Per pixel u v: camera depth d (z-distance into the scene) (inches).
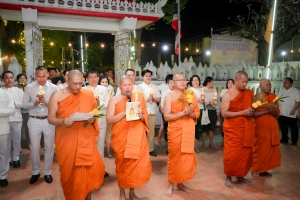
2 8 280.1
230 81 265.3
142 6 329.7
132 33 368.2
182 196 160.7
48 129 175.2
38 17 312.2
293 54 690.2
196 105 161.3
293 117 275.1
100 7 313.1
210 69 343.3
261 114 182.9
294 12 491.8
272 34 422.0
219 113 302.5
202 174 196.4
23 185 175.8
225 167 172.9
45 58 926.4
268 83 188.1
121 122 144.6
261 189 170.9
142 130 146.8
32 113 173.8
